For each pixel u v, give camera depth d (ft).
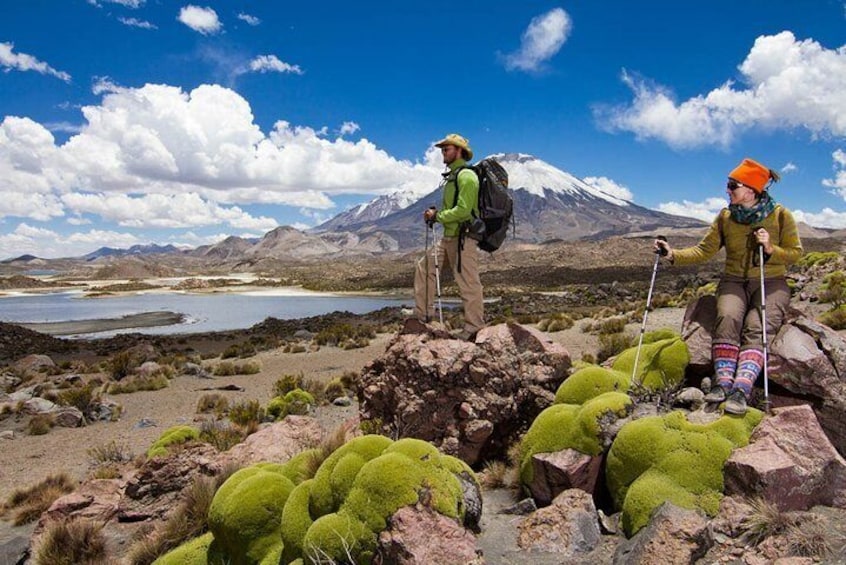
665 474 14.89
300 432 29.66
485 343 22.79
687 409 18.21
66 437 51.06
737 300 18.31
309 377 73.20
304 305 303.27
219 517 17.19
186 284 553.64
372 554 13.29
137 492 26.30
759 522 12.90
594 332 76.69
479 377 21.62
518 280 380.58
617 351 52.70
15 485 37.60
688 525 12.89
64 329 191.52
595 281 340.59
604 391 19.65
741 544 12.82
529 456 18.02
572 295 195.83
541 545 14.69
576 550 14.34
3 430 54.44
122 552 23.16
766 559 12.16
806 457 14.29
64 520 25.14
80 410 58.03
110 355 117.29
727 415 16.02
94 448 43.27
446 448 21.33
